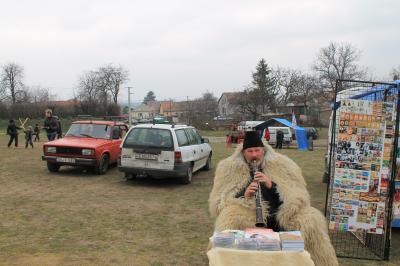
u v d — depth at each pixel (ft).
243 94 245.86
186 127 42.32
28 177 40.96
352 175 18.62
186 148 38.52
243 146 12.39
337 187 18.72
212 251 10.04
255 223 11.64
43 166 49.11
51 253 19.27
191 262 18.62
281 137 100.22
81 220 25.29
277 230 11.93
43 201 30.27
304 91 237.25
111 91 300.20
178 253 19.79
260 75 243.40
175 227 24.27
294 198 11.76
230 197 12.11
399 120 20.29
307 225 11.74
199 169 46.21
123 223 24.86
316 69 236.84
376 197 18.65
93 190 34.99
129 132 38.04
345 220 18.74
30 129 77.36
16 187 35.63
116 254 19.39
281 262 9.82
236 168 12.30
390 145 18.54
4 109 211.00
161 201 31.22
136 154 37.11
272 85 242.78
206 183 39.37
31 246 20.22
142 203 30.37
